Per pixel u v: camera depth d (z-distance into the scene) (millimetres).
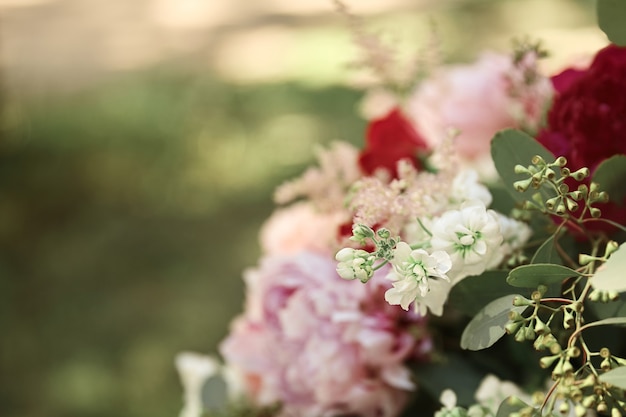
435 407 1075
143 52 9922
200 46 10023
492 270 902
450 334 1066
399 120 1152
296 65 8875
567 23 7266
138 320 5031
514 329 844
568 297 921
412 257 837
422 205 916
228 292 5215
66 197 6641
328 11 10836
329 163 1096
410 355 1054
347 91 7816
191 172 6871
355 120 7059
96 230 6203
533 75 1066
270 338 1095
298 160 6719
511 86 1087
